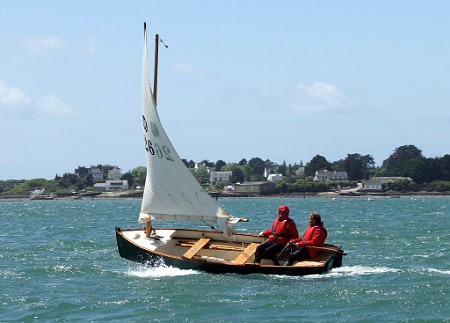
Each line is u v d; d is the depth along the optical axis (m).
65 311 25.98
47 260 39.47
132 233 36.72
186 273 33.09
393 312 25.42
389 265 36.66
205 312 25.61
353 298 27.61
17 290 29.81
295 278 31.75
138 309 26.14
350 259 39.47
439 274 33.16
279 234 32.81
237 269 32.19
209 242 35.25
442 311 25.56
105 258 40.12
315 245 32.53
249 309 25.98
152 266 34.25
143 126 35.62
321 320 24.33
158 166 35.25
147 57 35.38
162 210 35.41
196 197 34.50
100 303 27.11
